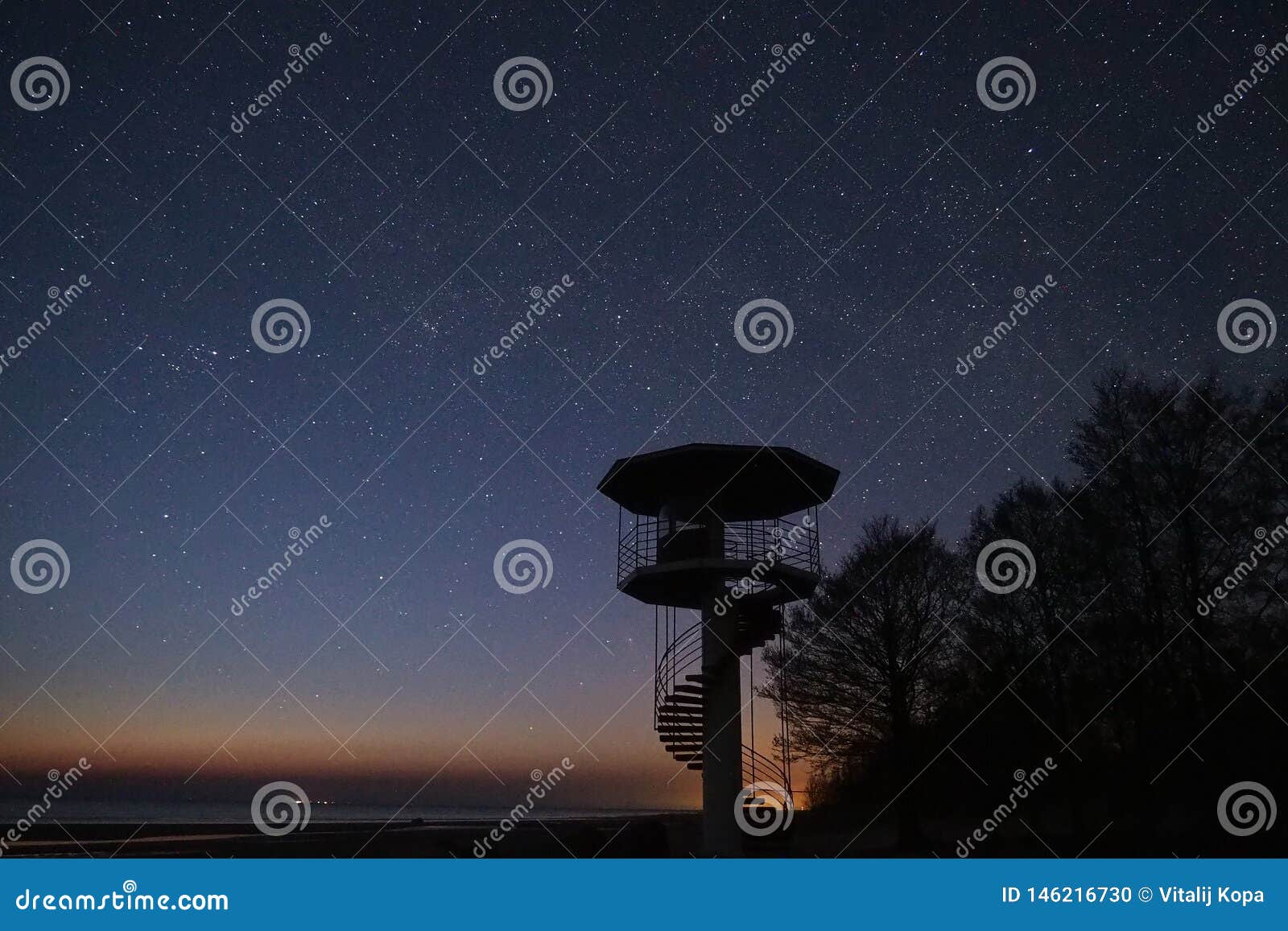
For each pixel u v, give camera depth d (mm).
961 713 33969
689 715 28984
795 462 29859
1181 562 30422
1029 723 32562
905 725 34219
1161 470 31453
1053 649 32656
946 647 35562
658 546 30406
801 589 31297
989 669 33781
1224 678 27859
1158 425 31734
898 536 37156
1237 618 28703
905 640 35125
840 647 36219
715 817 27984
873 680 35000
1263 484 29484
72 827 49750
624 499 32438
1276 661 27062
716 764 28438
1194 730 27469
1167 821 29016
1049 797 33781
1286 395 29938
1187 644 29109
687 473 30156
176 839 34281
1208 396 31391
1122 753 31656
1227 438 30656
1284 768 25641
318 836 37000
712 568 28859
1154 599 30781
